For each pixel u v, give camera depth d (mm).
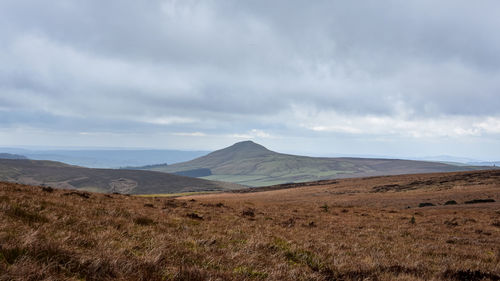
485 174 95875
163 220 14742
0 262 4980
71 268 5398
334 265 8797
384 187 95562
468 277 8742
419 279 7938
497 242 18078
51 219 9797
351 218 29719
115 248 7473
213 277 6035
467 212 36750
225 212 25922
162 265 6406
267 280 6570
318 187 116562
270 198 85625
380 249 13578
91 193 28828
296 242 12727
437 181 94000
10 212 9406
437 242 17422
